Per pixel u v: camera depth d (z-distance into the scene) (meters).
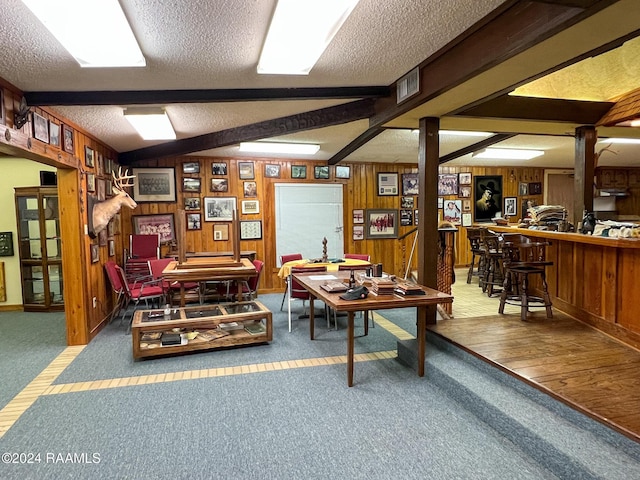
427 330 3.66
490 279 5.52
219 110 3.86
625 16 1.75
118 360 3.72
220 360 3.70
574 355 2.95
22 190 5.65
